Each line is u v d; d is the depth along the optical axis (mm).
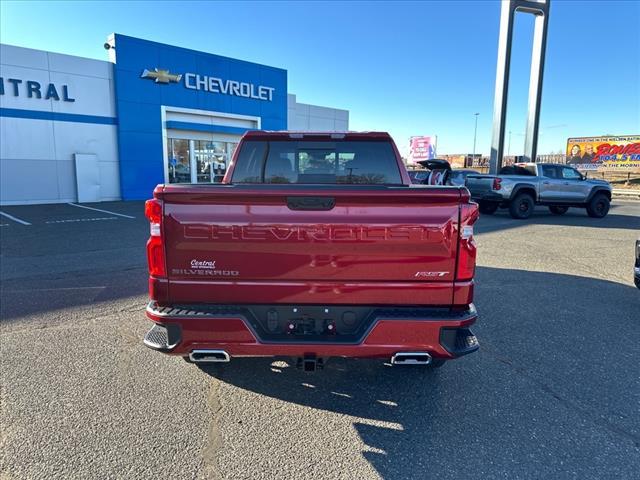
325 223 2639
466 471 2447
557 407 3121
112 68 19141
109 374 3535
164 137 20859
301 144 4012
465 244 2660
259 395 3256
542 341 4293
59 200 18453
